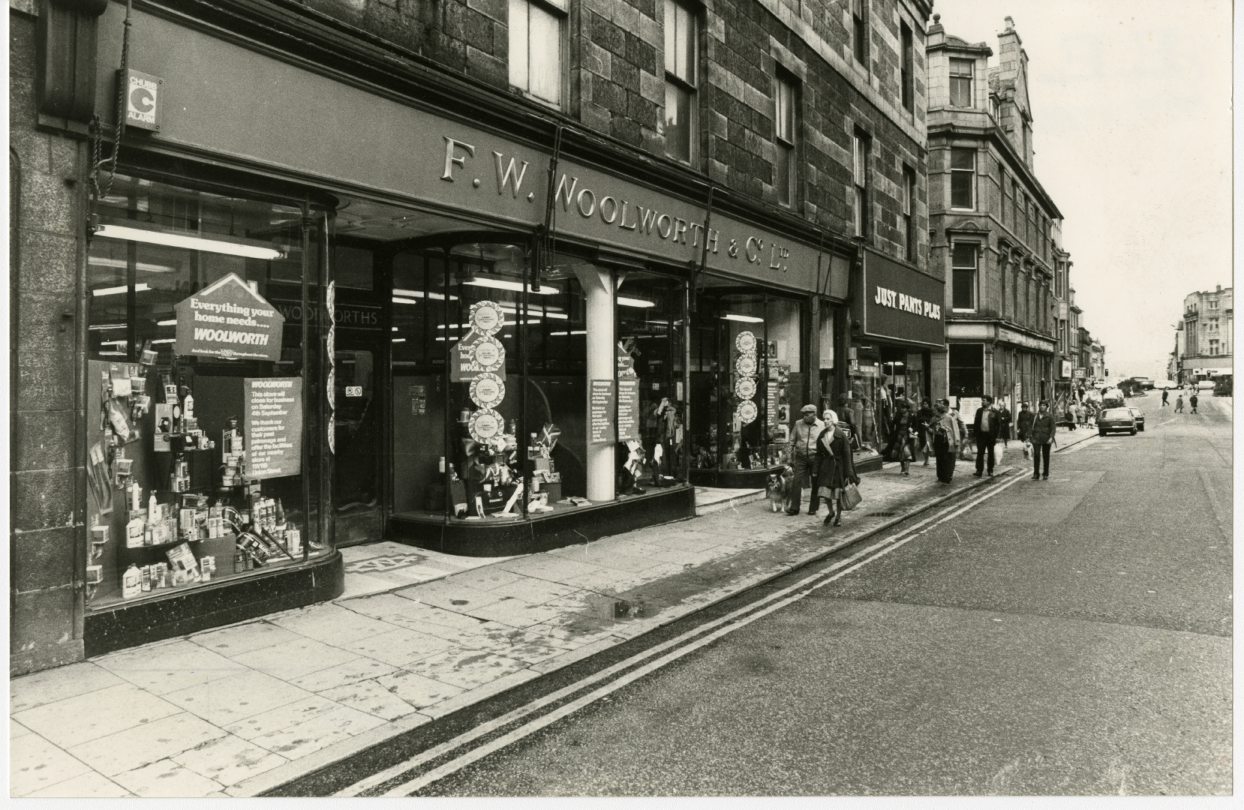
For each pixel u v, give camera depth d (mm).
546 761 3809
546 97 8969
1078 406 40500
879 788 3451
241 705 4430
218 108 5508
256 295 6211
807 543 9367
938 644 5516
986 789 3420
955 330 28672
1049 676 4848
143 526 5527
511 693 4738
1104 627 5859
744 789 3467
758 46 13078
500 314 8617
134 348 5492
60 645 4898
